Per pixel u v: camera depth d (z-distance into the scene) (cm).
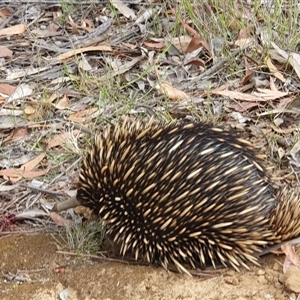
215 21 216
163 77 207
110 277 153
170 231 149
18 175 179
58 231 165
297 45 215
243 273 153
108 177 150
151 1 234
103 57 215
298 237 155
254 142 186
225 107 196
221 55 211
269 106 196
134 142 149
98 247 159
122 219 152
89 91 204
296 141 182
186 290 149
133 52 217
